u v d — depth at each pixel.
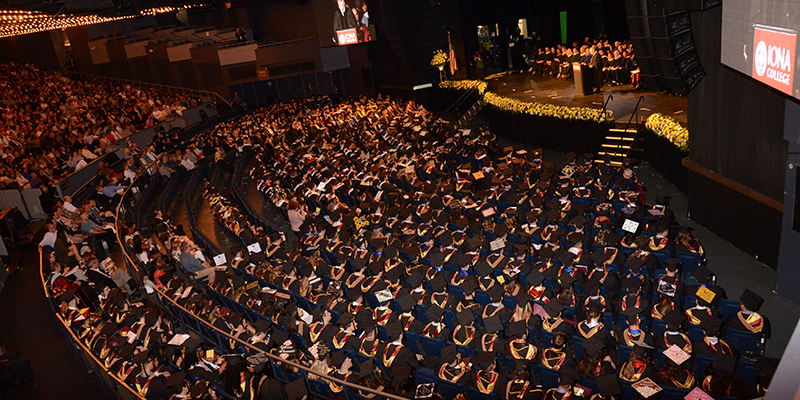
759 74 7.68
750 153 11.77
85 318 11.73
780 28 6.76
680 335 8.08
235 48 40.00
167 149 26.59
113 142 27.14
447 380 8.10
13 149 24.83
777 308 10.47
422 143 22.78
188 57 41.31
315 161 22.42
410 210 14.97
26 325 13.38
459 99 30.91
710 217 13.84
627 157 18.73
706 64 13.05
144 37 43.97
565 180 15.72
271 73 40.25
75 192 20.83
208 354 9.85
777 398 1.58
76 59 45.12
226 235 17.66
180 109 34.38
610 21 30.78
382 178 19.14
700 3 10.23
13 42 46.72
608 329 8.70
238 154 27.59
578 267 10.86
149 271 13.94
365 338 9.71
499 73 34.91
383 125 27.50
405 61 34.44
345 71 41.09
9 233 17.80
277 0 41.00
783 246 10.53
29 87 39.22
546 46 34.31
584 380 7.73
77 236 16.91
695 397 6.53
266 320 10.70
